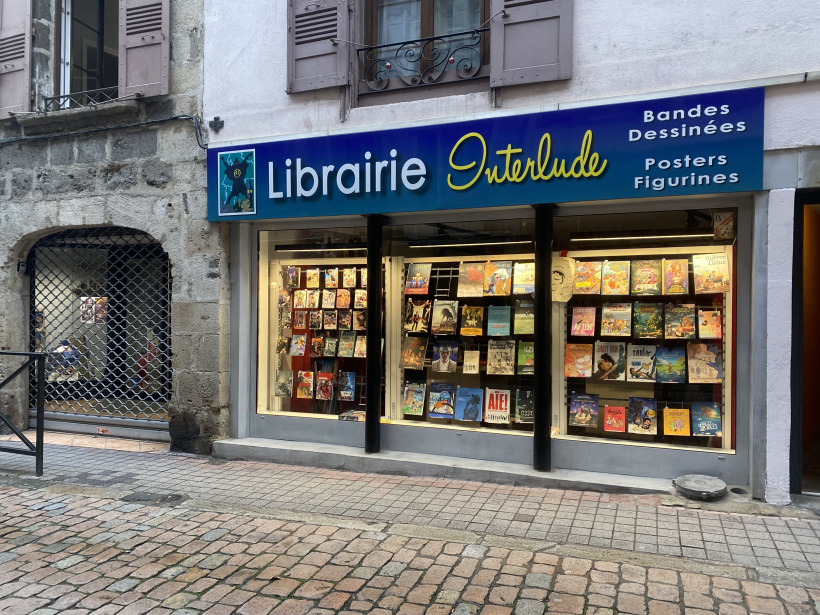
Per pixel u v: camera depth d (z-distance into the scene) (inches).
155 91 268.5
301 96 245.8
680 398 210.2
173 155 268.7
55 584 143.3
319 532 172.9
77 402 310.5
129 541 167.9
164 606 133.1
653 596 133.9
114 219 280.5
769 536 164.2
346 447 248.4
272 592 138.8
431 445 238.4
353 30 237.5
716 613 126.7
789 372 184.1
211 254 261.7
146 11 271.0
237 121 257.1
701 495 188.9
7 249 303.1
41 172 295.3
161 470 237.1
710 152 187.2
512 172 210.1
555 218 222.7
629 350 216.7
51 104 301.0
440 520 180.2
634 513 182.5
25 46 296.4
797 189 183.5
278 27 250.4
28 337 316.2
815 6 179.3
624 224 215.5
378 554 157.9
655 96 193.2
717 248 204.2
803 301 197.0
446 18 233.9
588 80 204.5
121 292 314.3
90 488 213.9
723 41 188.4
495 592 137.2
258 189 249.3
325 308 261.4
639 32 198.2
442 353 241.9
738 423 198.8
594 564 149.9
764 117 183.3
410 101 230.1
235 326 264.5
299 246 263.6
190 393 264.5
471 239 236.2
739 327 197.9
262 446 250.5
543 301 215.2
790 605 129.6
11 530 175.9
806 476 207.0
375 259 240.1
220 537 170.2
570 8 204.8
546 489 207.3
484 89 220.7
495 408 232.8
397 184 226.1
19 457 259.0
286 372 267.1
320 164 238.4
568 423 223.1
